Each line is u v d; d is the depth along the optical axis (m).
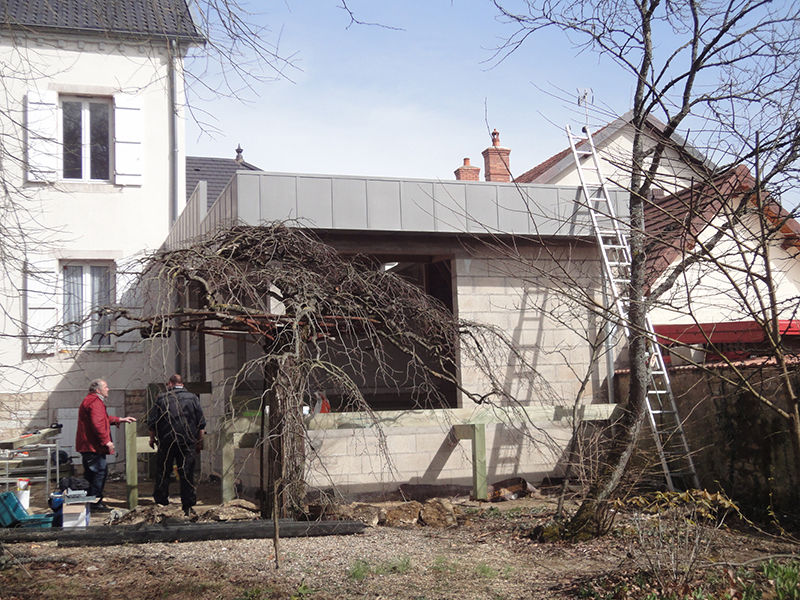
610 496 7.92
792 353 5.82
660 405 10.14
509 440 10.97
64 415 14.13
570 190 11.20
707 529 7.06
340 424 9.62
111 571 6.62
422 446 10.56
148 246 15.29
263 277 7.80
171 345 14.82
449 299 13.11
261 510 8.61
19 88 14.42
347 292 8.15
